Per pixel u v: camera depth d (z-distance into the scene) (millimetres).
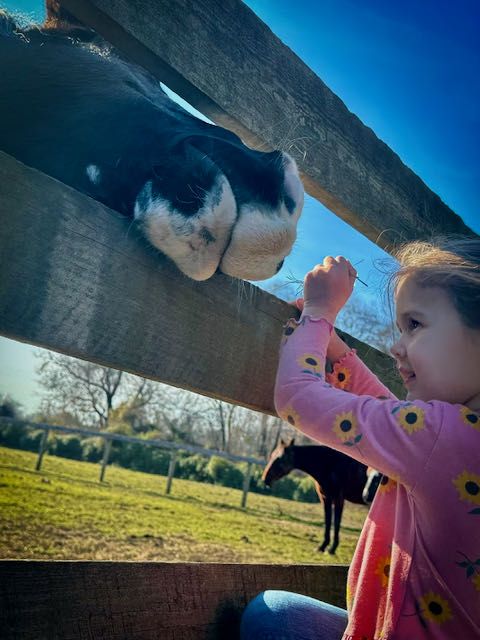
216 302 1426
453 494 956
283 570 1534
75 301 1117
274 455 8469
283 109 1774
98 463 20891
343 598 1715
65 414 26250
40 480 10219
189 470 19297
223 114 1597
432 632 942
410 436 999
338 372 1532
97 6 1259
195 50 1490
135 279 1235
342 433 1067
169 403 27141
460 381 1031
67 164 1534
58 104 1579
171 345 1310
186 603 1270
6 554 3982
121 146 1453
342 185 1990
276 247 1318
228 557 5395
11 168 1028
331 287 1329
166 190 1293
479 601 934
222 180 1272
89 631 1097
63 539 4945
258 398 1538
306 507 14359
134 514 7477
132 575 1191
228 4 1605
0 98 1594
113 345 1189
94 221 1166
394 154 2289
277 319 1607
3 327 1015
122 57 2049
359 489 7176
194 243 1265
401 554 997
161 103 1729
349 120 2066
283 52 1802
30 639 1017
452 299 1039
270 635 1125
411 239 2314
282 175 1380
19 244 1031
